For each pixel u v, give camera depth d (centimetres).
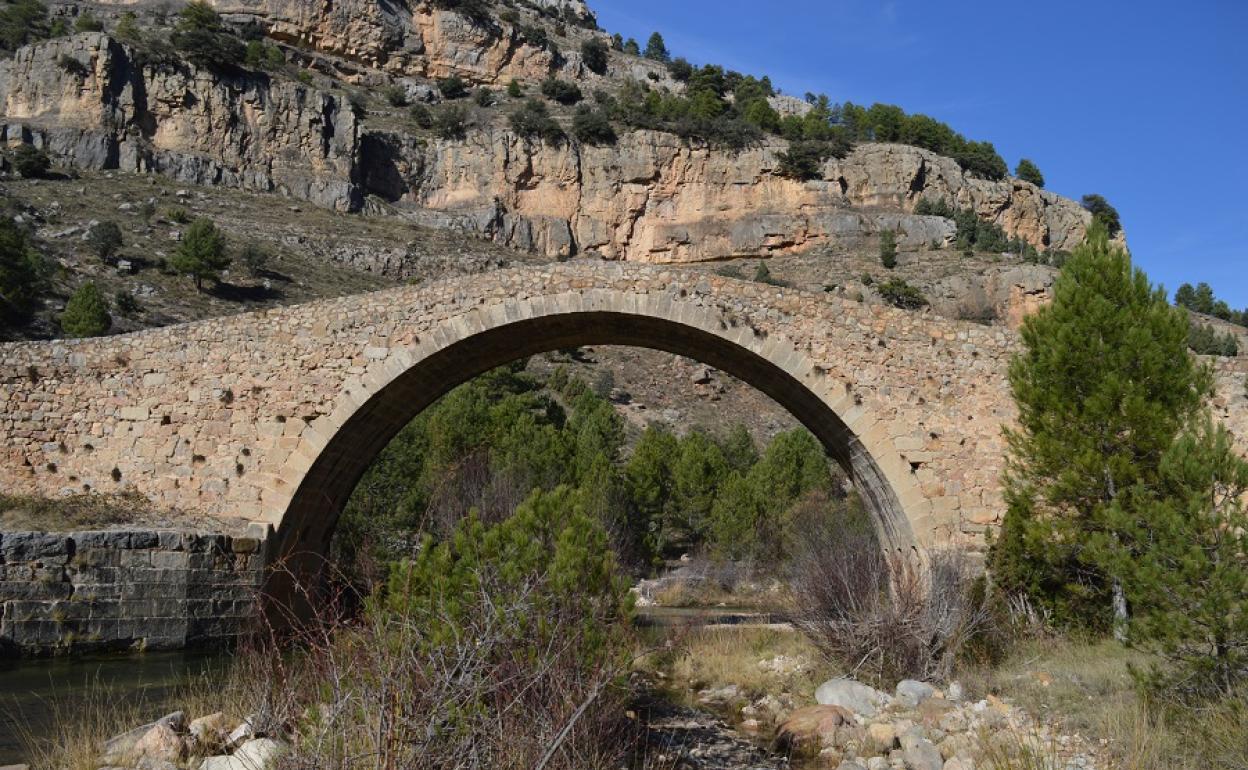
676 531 5216
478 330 2089
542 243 10594
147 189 8331
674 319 2050
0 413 2083
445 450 3781
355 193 9844
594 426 5097
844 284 9169
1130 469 1489
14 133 8175
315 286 7412
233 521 2053
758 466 5103
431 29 12519
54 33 9562
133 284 6219
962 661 1549
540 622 830
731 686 1638
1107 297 1648
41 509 1964
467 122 11100
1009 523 1705
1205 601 992
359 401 2081
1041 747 977
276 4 11544
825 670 1633
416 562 984
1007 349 2020
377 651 685
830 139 11731
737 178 11025
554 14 15812
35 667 1673
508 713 684
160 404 2120
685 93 14138
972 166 12075
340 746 615
